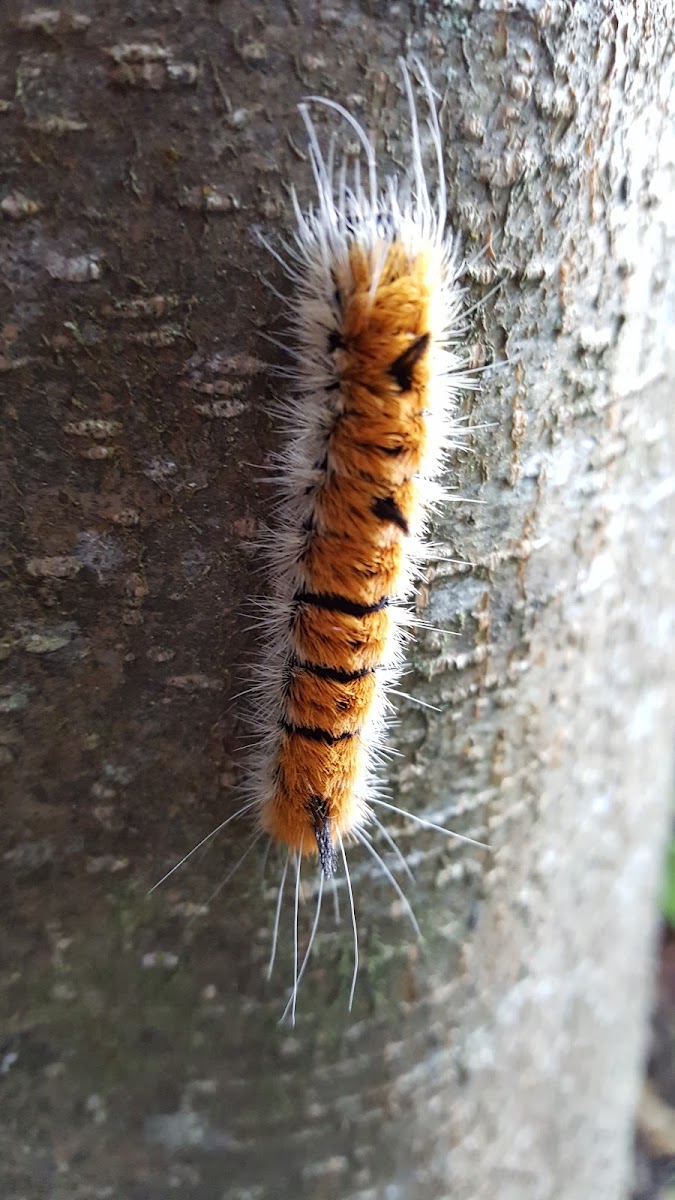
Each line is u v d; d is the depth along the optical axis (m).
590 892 0.09
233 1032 0.07
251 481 0.05
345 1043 0.07
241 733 0.06
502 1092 0.08
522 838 0.07
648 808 0.10
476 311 0.05
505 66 0.05
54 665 0.05
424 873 0.07
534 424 0.06
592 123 0.05
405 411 0.05
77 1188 0.07
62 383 0.05
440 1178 0.08
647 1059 0.16
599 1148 0.11
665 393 0.07
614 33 0.05
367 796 0.06
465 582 0.06
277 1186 0.07
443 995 0.07
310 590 0.05
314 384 0.05
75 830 0.06
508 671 0.06
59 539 0.05
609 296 0.06
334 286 0.05
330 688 0.06
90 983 0.06
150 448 0.05
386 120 0.05
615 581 0.07
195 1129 0.07
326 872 0.06
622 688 0.08
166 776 0.06
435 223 0.05
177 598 0.05
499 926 0.08
